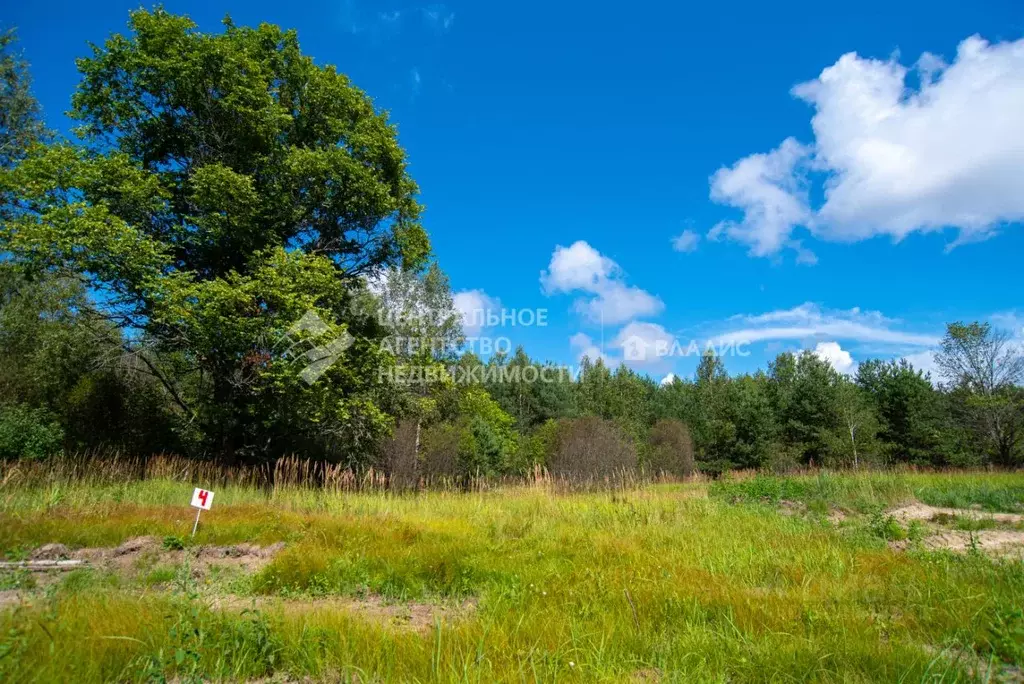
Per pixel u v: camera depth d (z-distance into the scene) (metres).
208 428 16.56
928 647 4.07
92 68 15.26
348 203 17.72
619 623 4.34
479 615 4.70
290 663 3.68
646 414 52.56
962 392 26.94
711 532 8.57
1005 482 15.54
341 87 18.28
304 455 18.28
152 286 13.41
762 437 37.38
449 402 25.38
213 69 15.65
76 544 7.51
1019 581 5.40
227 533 8.07
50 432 13.70
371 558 6.75
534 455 23.89
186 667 3.46
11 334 16.88
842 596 5.05
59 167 13.74
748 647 3.86
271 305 15.08
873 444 35.50
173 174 16.45
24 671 3.28
